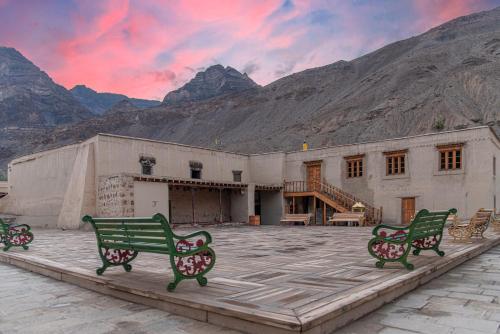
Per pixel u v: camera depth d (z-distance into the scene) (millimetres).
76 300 5133
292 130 106812
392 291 4832
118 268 6559
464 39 126812
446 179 21344
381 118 91375
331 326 3676
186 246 5676
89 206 21312
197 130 154625
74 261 7633
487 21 155250
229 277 5605
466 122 76125
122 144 22672
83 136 171625
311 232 17000
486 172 19984
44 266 7164
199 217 26453
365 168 24594
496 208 21344
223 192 28016
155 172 24156
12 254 8945
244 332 3688
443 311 4340
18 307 4801
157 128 172250
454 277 6355
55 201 24219
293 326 3291
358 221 21984
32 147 174750
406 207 22828
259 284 5055
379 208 23828
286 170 28703
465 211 20594
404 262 5973
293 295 4363
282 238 13492
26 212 26734
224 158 28750
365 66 156875
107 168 21781
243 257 8016
